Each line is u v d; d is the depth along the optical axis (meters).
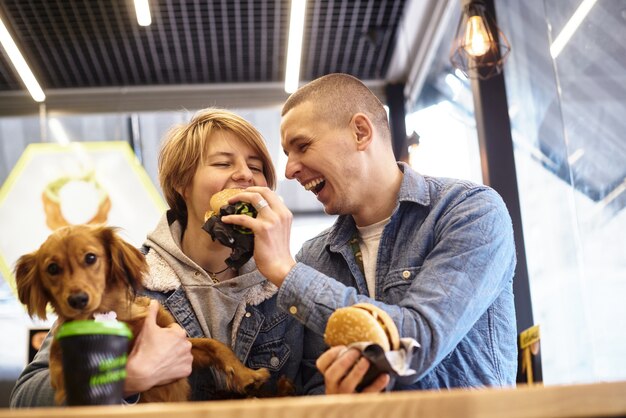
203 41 5.74
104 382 1.29
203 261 2.25
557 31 3.79
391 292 2.00
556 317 3.86
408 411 0.98
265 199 1.87
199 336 2.12
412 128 6.30
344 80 2.18
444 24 5.42
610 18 3.13
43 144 6.10
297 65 5.16
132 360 1.68
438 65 5.67
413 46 5.91
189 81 6.40
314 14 5.46
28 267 1.74
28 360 3.60
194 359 1.99
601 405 0.99
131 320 1.78
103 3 5.20
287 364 2.15
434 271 1.84
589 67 3.38
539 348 2.03
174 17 5.38
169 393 1.83
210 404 0.97
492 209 1.97
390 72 6.38
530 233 4.21
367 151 2.14
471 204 1.99
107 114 6.42
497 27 4.30
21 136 6.50
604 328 3.26
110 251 1.77
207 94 6.43
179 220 2.36
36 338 3.64
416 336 1.68
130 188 6.05
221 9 5.29
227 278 2.28
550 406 0.99
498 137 4.28
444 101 5.46
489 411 0.98
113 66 6.12
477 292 1.83
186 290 2.17
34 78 5.59
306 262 2.27
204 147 2.24
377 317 1.53
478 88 4.35
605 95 3.20
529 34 4.19
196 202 2.23
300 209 6.51
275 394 2.06
